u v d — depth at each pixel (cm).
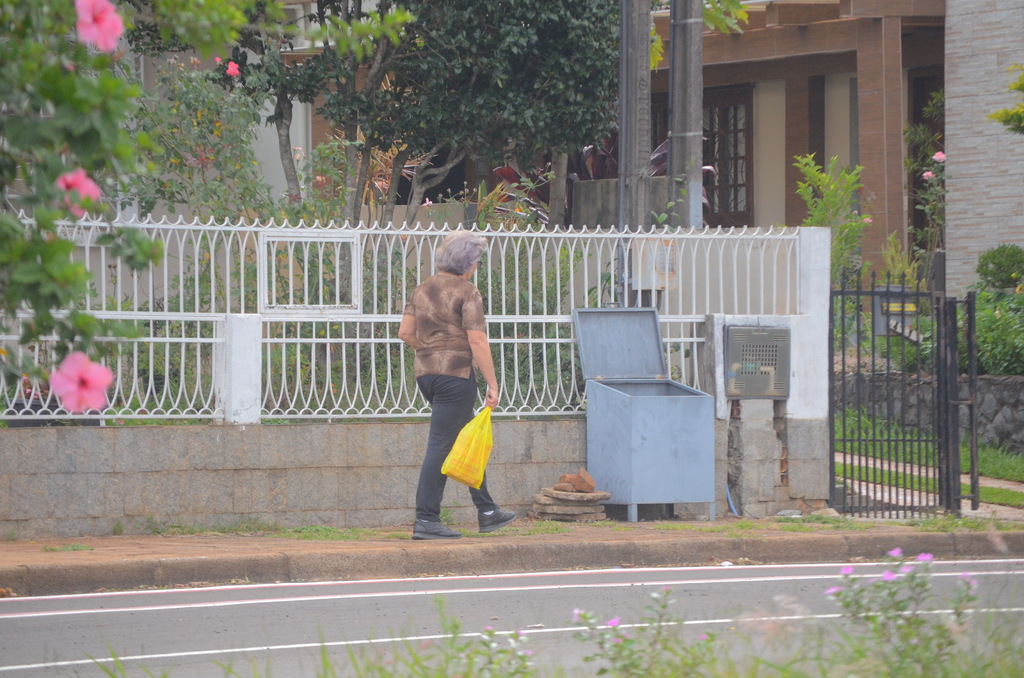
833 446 2294
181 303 1967
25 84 713
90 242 1905
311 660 1218
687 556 1902
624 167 2489
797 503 2278
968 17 3884
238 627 1386
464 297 1872
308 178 2638
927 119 4522
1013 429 3009
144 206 2378
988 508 2416
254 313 2020
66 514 1894
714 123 4975
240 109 2466
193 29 888
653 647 1047
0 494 1858
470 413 1902
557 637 1327
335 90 3350
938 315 2322
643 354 2220
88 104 704
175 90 2467
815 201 3591
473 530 2019
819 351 2291
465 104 2794
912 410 3086
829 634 1172
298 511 2019
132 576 1645
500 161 2930
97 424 1973
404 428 2080
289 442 2014
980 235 3875
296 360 2041
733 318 2242
